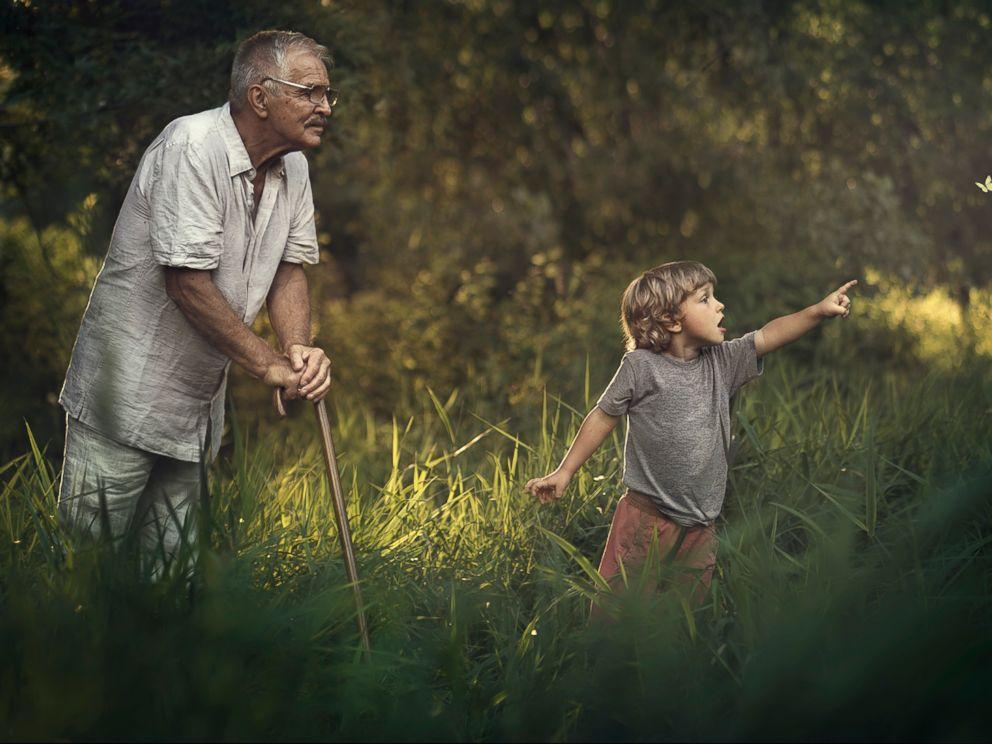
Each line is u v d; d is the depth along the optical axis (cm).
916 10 994
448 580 360
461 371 837
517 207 1095
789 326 356
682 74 1038
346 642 291
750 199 1054
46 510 363
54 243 768
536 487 368
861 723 253
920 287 929
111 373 335
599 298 840
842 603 290
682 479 352
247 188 353
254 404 758
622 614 289
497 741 271
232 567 298
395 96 891
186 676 253
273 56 341
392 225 1077
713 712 267
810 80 964
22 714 237
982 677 255
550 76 1027
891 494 429
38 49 577
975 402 521
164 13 612
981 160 1024
